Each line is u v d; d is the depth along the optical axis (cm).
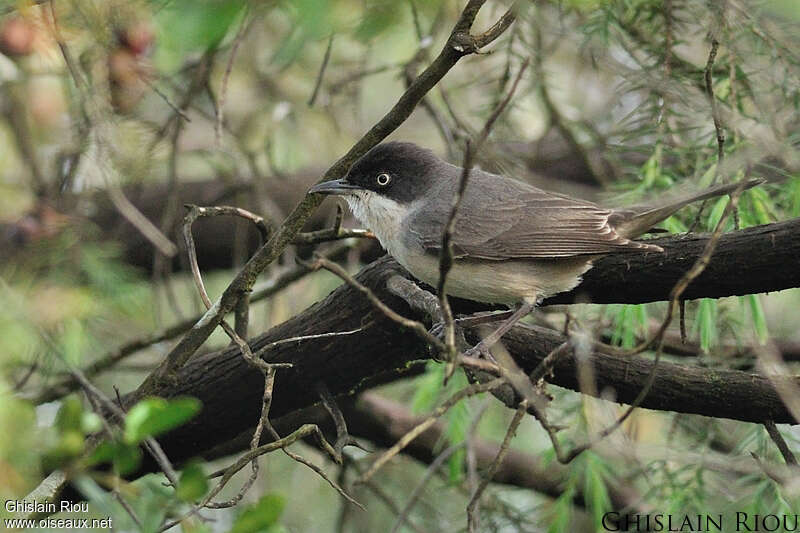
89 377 1095
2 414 681
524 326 979
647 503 1110
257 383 973
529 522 1209
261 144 1470
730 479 1080
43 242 1092
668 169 1152
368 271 965
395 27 988
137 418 582
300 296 1318
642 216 987
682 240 899
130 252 1400
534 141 1458
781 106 1071
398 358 973
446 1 977
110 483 652
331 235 987
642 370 929
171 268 1447
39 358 1024
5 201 1184
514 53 1171
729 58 1041
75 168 1141
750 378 909
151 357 1314
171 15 691
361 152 880
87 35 979
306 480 1316
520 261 1009
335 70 1435
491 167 1244
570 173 1477
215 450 1208
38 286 1024
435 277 1027
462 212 1014
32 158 1220
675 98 1051
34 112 1230
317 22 671
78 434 600
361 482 639
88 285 1094
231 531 590
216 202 1413
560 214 1002
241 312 986
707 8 1030
